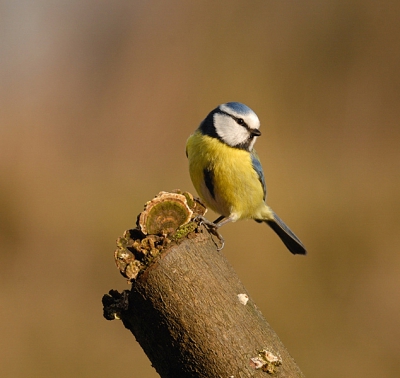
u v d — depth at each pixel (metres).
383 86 15.13
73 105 13.91
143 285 3.86
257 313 3.98
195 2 15.80
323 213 12.04
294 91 14.84
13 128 12.95
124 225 11.25
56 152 12.77
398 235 11.54
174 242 3.96
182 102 14.19
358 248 11.35
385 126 14.67
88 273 10.48
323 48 15.52
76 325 9.52
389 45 15.53
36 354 9.02
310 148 13.83
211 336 3.76
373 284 10.70
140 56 14.95
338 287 10.63
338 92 15.05
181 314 3.78
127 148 13.35
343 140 14.34
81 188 11.92
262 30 15.53
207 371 3.74
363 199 12.41
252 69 14.88
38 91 14.11
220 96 14.34
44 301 9.89
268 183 12.73
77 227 11.05
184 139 13.55
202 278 3.88
